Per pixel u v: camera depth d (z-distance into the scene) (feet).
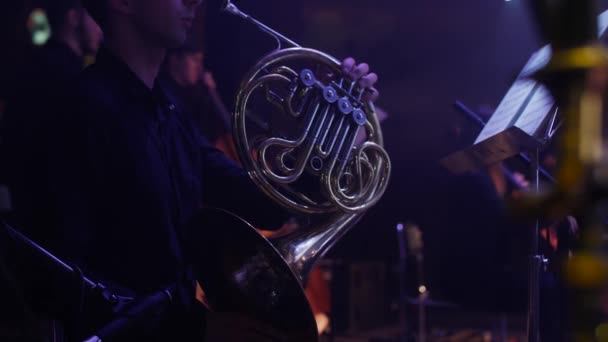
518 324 20.15
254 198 6.91
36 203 5.88
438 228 17.31
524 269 13.64
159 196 6.06
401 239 16.40
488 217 14.24
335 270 18.19
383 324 19.47
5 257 4.95
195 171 6.65
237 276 5.76
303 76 6.55
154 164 6.11
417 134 22.49
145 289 5.97
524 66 6.57
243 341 5.93
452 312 21.79
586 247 1.53
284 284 5.54
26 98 8.71
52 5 11.24
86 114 5.93
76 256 5.69
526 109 6.26
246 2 15.97
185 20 6.57
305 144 6.49
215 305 5.95
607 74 1.48
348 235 18.57
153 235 6.01
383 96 23.39
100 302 5.44
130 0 6.40
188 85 13.29
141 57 6.54
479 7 22.94
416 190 19.16
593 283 1.48
